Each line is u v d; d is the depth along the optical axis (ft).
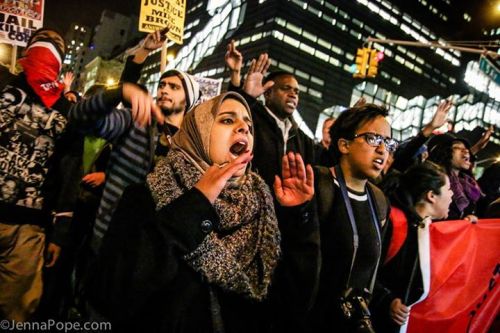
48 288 8.89
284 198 5.52
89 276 4.86
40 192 8.75
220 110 5.50
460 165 12.76
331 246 6.52
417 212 8.68
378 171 6.93
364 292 6.39
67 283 8.71
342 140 7.22
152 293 4.43
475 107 207.10
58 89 9.16
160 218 4.51
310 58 183.32
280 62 175.52
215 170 4.77
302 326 5.98
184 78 9.41
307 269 5.44
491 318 9.08
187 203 4.54
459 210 12.29
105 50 317.63
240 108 5.61
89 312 5.02
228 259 4.77
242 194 5.33
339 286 6.40
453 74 241.55
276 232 5.35
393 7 213.46
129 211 4.95
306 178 5.54
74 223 9.21
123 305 4.39
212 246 4.72
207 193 4.64
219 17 219.82
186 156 5.37
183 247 4.48
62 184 9.14
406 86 219.20
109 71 258.57
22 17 13.94
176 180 5.11
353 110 7.34
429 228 8.75
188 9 268.82
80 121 6.98
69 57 347.97
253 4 190.29
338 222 6.56
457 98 228.43
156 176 5.10
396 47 213.87
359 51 38.17
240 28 195.21
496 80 31.22
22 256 8.45
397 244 8.00
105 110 6.63
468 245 9.06
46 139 8.80
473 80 209.77
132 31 318.65
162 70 14.08
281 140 9.83
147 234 4.51
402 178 8.89
